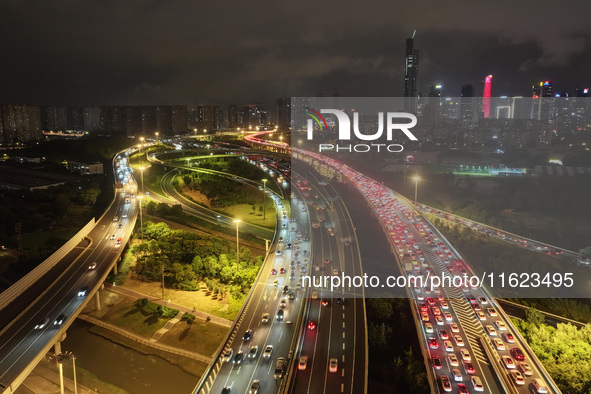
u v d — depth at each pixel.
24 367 87.62
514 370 91.06
